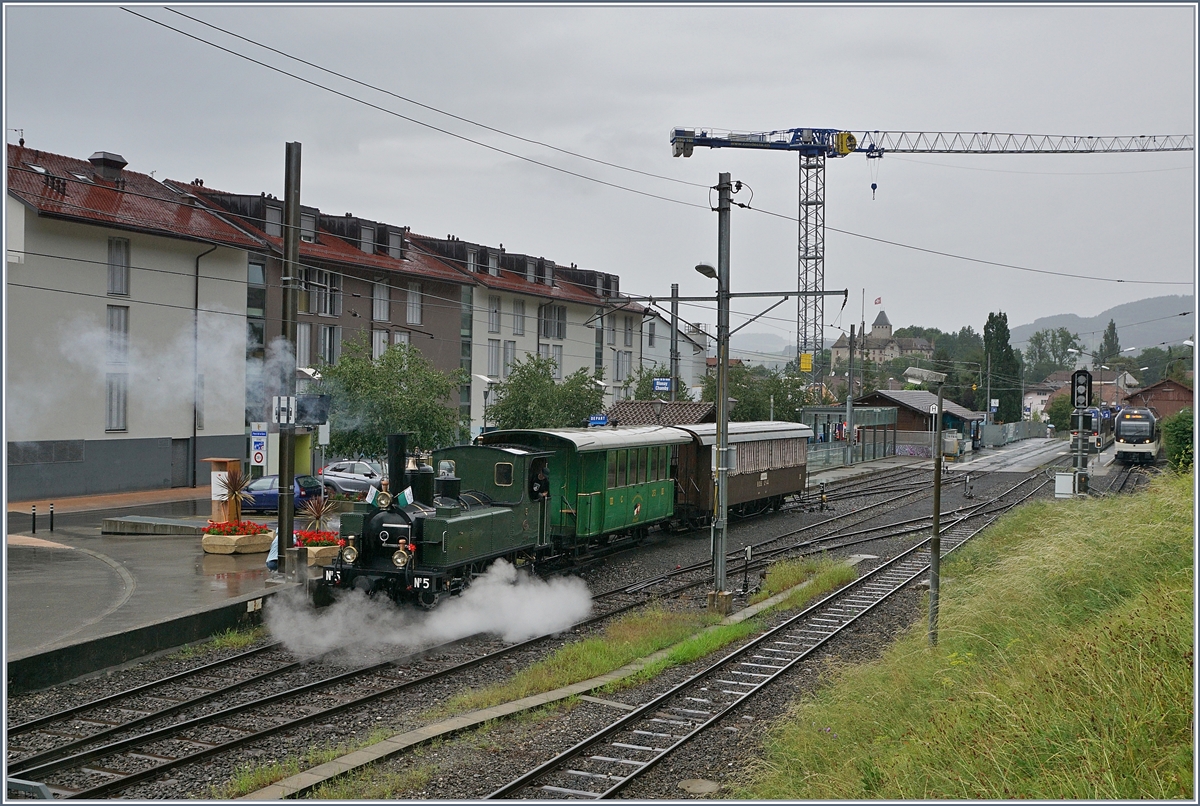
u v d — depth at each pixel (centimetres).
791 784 920
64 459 3189
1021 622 1229
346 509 3041
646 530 2677
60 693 1180
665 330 6994
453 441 3334
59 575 1828
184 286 3547
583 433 2280
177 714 1123
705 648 1525
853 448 5691
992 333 9681
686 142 7256
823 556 2452
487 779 959
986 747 837
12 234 2981
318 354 4019
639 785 966
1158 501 1502
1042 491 4241
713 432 2970
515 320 5312
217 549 2098
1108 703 832
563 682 1324
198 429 3659
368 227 4406
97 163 3538
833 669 1373
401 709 1186
